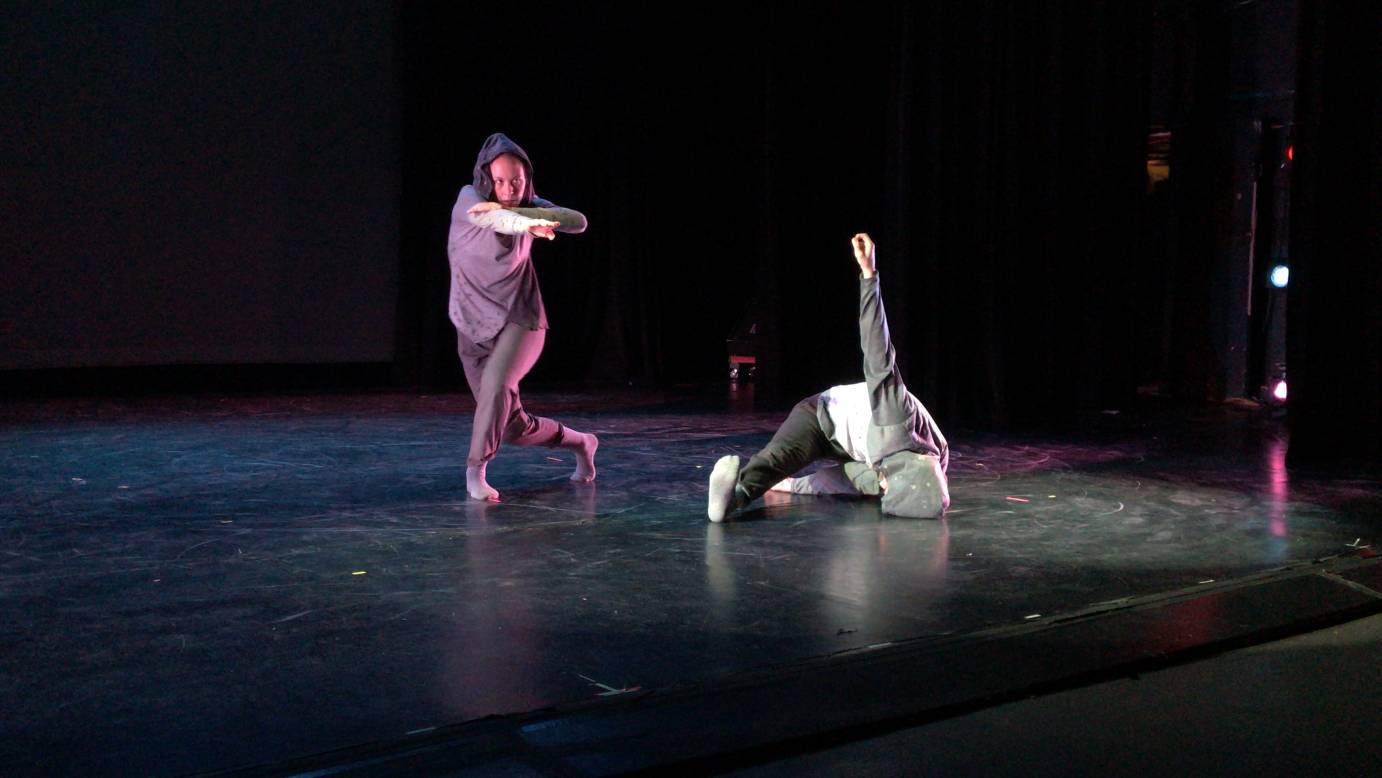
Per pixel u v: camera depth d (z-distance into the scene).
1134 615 2.52
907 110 7.21
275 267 8.33
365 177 8.63
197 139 7.97
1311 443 5.14
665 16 9.37
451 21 8.73
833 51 8.01
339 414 6.69
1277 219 7.25
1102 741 1.93
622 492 4.20
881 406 3.74
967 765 1.83
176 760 1.77
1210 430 6.26
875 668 2.16
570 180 9.48
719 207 9.70
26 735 1.87
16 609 2.61
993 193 6.88
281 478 4.43
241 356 8.25
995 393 6.75
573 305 9.66
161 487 4.21
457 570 3.01
